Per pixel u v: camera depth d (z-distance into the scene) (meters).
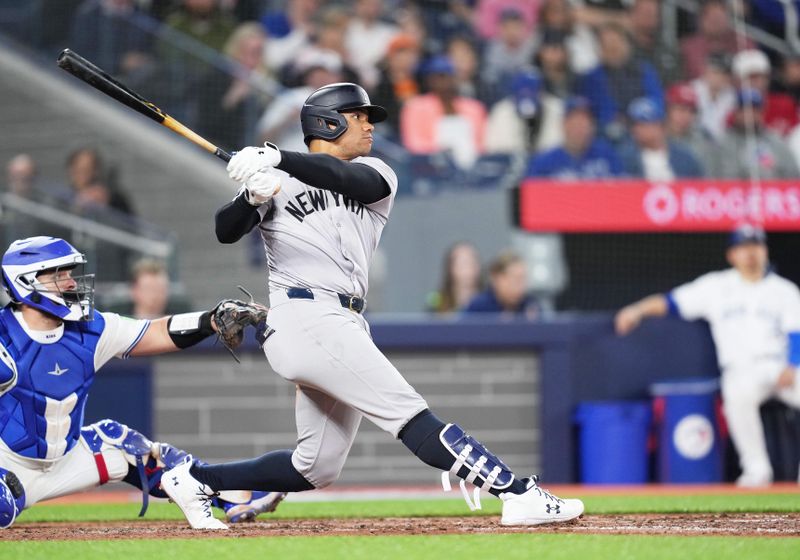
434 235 36.97
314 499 27.42
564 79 41.22
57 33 41.69
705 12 41.91
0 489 15.72
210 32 41.06
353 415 15.47
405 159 38.84
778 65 41.41
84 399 16.55
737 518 18.16
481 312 35.22
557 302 37.31
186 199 38.91
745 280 33.50
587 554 12.36
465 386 33.44
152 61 40.75
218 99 40.00
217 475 16.08
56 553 13.01
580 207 36.97
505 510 14.93
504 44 41.62
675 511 20.03
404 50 40.62
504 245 37.09
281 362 14.58
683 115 40.66
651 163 39.25
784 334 33.00
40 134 39.94
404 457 33.03
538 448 33.50
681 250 37.81
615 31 41.69
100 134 39.62
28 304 15.58
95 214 36.81
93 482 16.88
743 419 32.38
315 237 14.52
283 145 39.34
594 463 32.94
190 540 14.36
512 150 40.06
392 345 32.97
